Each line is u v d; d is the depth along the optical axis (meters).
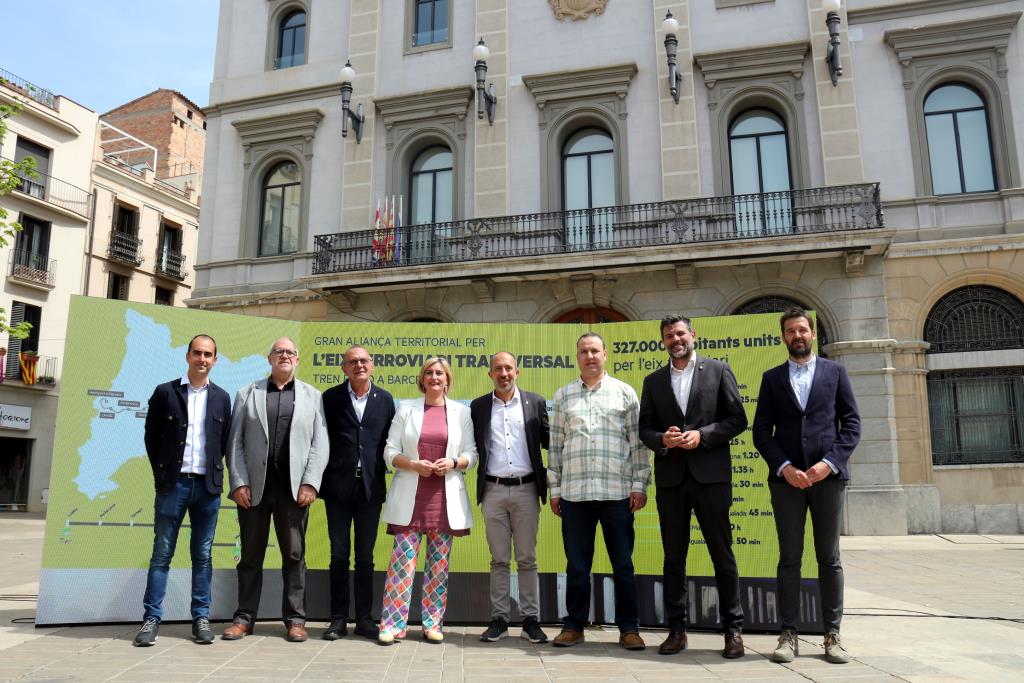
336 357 6.22
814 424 4.67
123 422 5.84
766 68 15.07
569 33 16.36
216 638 4.94
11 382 23.86
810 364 4.82
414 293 15.84
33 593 7.05
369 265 15.77
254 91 18.48
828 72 14.69
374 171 17.12
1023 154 13.69
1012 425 13.12
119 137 35.62
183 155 35.88
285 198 17.97
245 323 6.20
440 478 5.15
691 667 4.25
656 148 15.39
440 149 17.22
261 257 17.56
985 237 13.37
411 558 5.05
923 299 13.54
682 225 14.45
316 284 15.80
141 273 29.23
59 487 5.60
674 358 4.97
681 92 15.38
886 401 13.19
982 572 8.73
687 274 14.23
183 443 5.02
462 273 15.01
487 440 5.26
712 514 4.68
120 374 5.89
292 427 5.14
